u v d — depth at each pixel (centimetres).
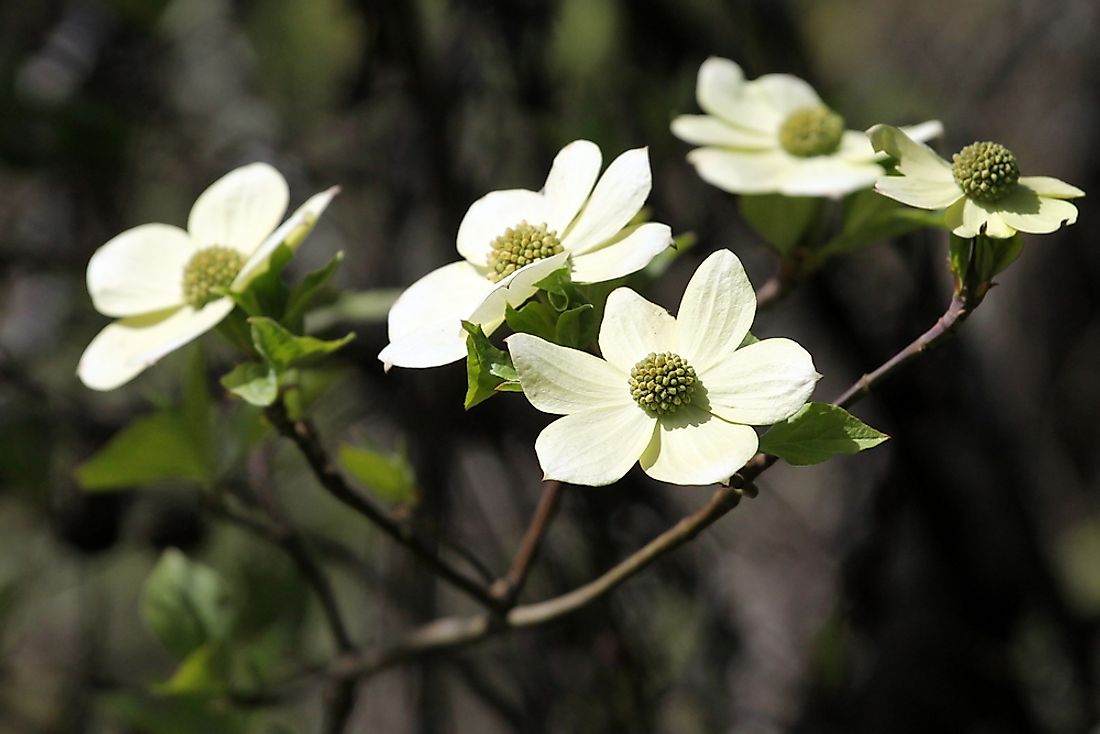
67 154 175
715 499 117
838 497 198
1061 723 185
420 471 156
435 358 113
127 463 130
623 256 114
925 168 115
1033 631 188
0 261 179
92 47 189
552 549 163
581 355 112
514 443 175
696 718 170
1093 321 230
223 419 151
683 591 164
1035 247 233
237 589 149
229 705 134
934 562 178
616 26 168
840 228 129
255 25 192
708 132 130
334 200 183
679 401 111
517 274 112
